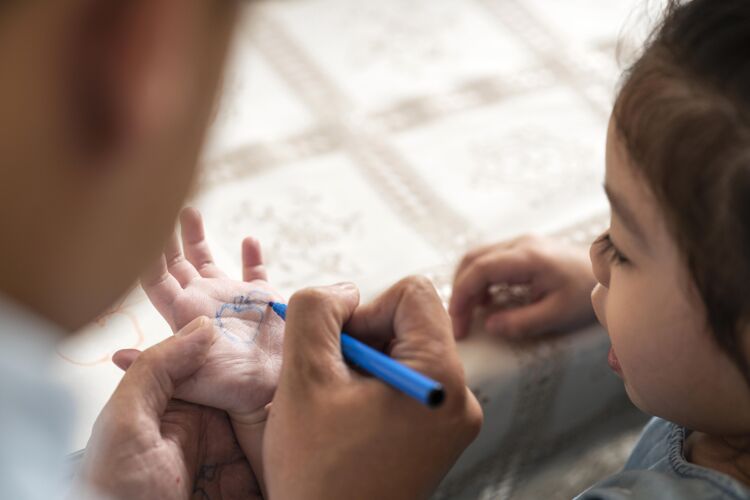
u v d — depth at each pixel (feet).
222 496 1.98
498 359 2.30
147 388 1.83
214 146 2.85
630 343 1.69
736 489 1.66
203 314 2.10
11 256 1.07
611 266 1.76
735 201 1.42
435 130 3.01
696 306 1.55
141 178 1.10
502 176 2.86
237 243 2.58
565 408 2.48
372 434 1.71
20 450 1.14
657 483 1.74
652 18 1.80
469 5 3.51
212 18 1.04
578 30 3.42
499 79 3.21
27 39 0.96
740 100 1.46
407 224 2.70
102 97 1.00
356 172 2.85
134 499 1.76
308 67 3.22
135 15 0.97
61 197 1.04
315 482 1.71
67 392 1.24
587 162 2.92
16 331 1.12
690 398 1.67
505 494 2.44
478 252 2.48
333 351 1.79
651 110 1.53
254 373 1.96
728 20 1.54
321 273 2.52
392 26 3.41
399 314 1.82
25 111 0.98
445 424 1.74
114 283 1.19
